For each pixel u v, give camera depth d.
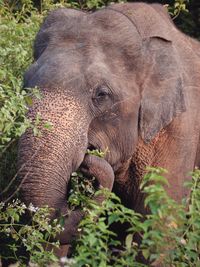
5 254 11.85
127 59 11.20
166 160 11.54
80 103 10.80
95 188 10.98
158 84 11.34
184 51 11.84
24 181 10.55
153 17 11.54
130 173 11.59
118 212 8.98
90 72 10.88
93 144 11.02
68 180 10.68
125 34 11.24
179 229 9.10
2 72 10.84
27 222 10.90
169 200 8.86
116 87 11.02
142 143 11.47
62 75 10.83
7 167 11.91
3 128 10.41
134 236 11.30
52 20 11.37
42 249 10.16
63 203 10.66
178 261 9.27
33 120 10.63
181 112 11.45
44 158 10.55
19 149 10.66
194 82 11.80
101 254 8.83
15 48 12.09
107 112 11.02
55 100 10.73
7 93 11.05
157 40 11.41
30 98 10.41
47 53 11.05
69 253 11.45
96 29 11.20
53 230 10.55
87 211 10.59
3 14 13.66
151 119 11.30
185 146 11.62
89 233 8.84
